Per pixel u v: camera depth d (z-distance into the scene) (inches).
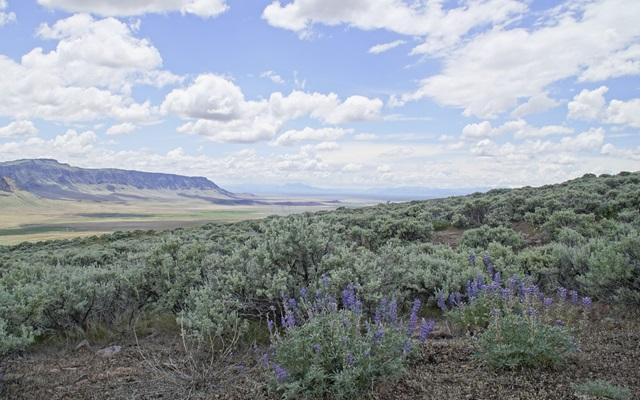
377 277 241.4
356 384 148.7
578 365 159.2
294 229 262.4
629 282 230.4
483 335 173.9
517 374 154.6
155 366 189.9
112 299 281.4
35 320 230.4
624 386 139.6
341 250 268.5
